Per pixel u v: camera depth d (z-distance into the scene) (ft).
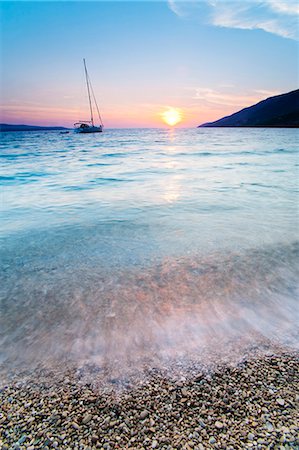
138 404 6.84
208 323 10.02
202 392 7.11
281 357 8.32
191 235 18.79
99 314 10.71
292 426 6.11
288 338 9.18
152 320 10.25
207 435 5.98
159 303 11.30
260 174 46.03
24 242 18.40
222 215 23.35
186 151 100.78
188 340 9.15
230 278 13.12
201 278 13.16
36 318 10.62
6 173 52.13
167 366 8.06
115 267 14.53
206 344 8.94
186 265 14.52
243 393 7.04
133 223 21.79
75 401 7.02
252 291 12.05
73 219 23.41
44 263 15.26
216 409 6.61
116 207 27.04
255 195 30.86
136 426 6.28
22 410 6.83
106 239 18.56
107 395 7.16
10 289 12.69
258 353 8.49
